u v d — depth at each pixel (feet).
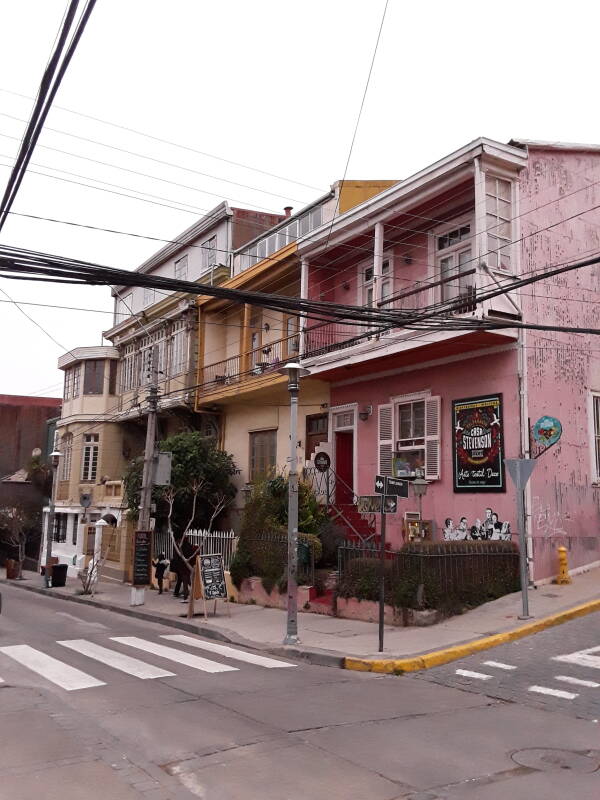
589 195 56.70
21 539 122.52
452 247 56.18
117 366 106.83
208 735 22.61
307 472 66.03
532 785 18.52
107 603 65.41
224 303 82.84
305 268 67.00
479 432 51.80
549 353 51.57
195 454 76.28
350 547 49.37
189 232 94.79
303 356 65.46
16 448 153.58
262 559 58.08
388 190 56.65
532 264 51.83
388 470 59.36
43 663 35.40
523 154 52.24
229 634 44.98
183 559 60.34
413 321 42.68
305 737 22.40
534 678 30.35
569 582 47.96
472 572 44.75
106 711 25.59
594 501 52.37
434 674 32.50
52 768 19.67
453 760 20.39
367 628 43.45
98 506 101.86
